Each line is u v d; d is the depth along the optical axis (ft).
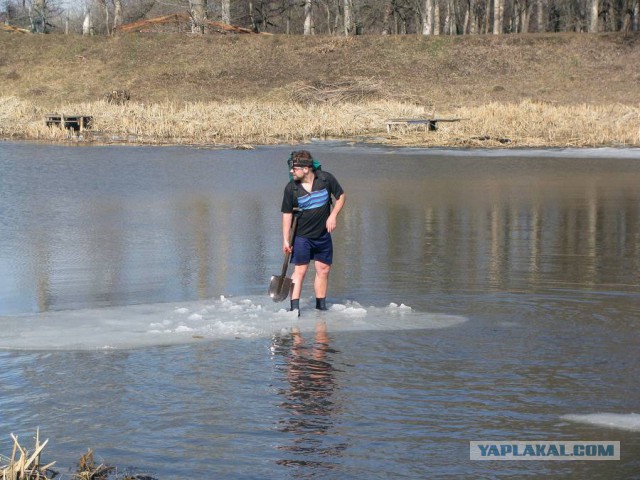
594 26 207.82
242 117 131.64
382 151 102.73
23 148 104.58
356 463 16.98
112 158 92.22
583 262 37.52
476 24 277.44
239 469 16.71
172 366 22.97
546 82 177.47
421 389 21.09
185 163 87.51
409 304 30.04
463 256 39.09
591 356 23.75
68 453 17.48
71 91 181.78
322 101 165.78
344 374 22.27
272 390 21.06
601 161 89.20
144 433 18.45
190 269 36.35
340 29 253.65
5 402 20.26
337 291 32.24
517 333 26.17
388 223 49.29
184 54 195.62
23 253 40.11
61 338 25.64
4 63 195.83
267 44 198.18
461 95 171.22
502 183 70.49
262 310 29.19
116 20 229.04
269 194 63.36
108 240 43.57
